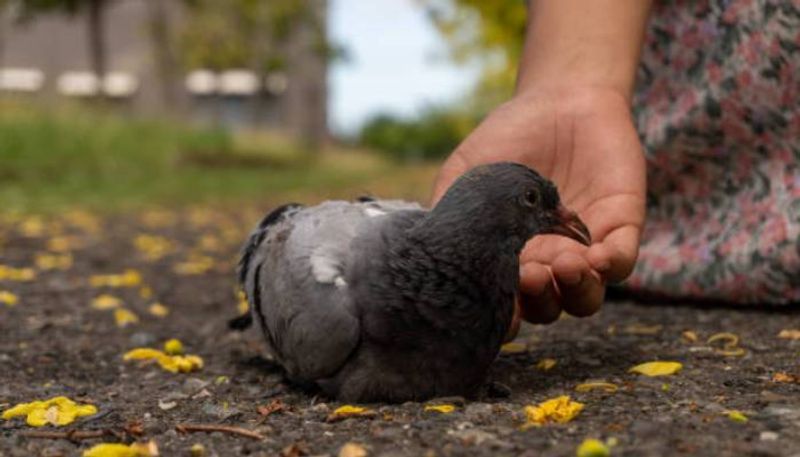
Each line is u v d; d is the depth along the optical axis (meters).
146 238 1.74
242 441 0.62
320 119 6.27
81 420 0.68
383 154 6.44
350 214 0.69
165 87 5.29
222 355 0.87
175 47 4.98
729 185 0.93
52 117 3.34
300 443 0.60
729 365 0.73
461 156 0.76
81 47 5.96
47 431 0.65
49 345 0.91
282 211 0.76
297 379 0.72
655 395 0.66
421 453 0.57
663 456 0.54
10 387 0.77
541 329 0.89
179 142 3.80
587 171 0.74
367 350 0.64
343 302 0.64
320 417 0.65
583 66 0.77
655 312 0.94
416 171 4.70
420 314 0.63
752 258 0.90
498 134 0.76
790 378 0.69
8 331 0.96
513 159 0.75
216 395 0.73
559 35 0.78
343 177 3.92
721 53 0.90
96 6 4.21
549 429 0.60
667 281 0.95
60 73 5.94
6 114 3.24
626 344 0.82
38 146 3.00
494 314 0.64
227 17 4.86
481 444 0.58
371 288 0.63
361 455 0.57
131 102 5.97
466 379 0.65
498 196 0.63
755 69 0.88
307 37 6.00
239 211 2.40
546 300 0.71
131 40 5.99
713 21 0.90
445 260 0.62
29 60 5.91
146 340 0.92
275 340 0.70
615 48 0.77
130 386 0.77
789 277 0.89
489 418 0.62
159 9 5.09
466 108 3.51
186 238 1.80
